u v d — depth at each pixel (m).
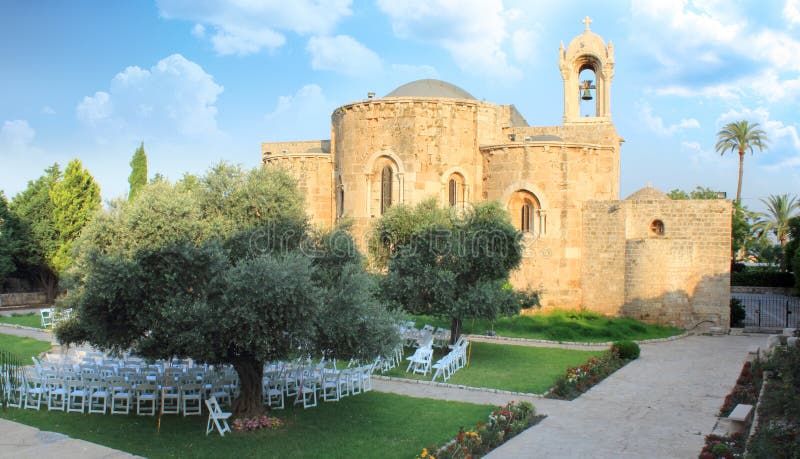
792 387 16.38
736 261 83.75
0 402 20.50
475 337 34.75
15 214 53.25
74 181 53.81
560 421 19.19
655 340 34.44
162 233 17.05
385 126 39.53
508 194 38.97
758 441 14.57
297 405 20.73
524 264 38.56
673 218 38.03
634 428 18.47
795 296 62.09
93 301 16.33
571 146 38.59
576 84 44.94
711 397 22.27
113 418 19.17
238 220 21.14
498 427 17.75
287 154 46.03
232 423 18.36
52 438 16.72
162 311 16.05
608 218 38.25
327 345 17.78
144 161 63.31
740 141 81.38
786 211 82.12
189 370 21.45
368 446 16.59
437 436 17.39
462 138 39.84
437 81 46.78
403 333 31.53
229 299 15.89
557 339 34.06
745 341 35.06
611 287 38.19
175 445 16.61
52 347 31.05
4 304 52.59
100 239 17.77
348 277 19.02
